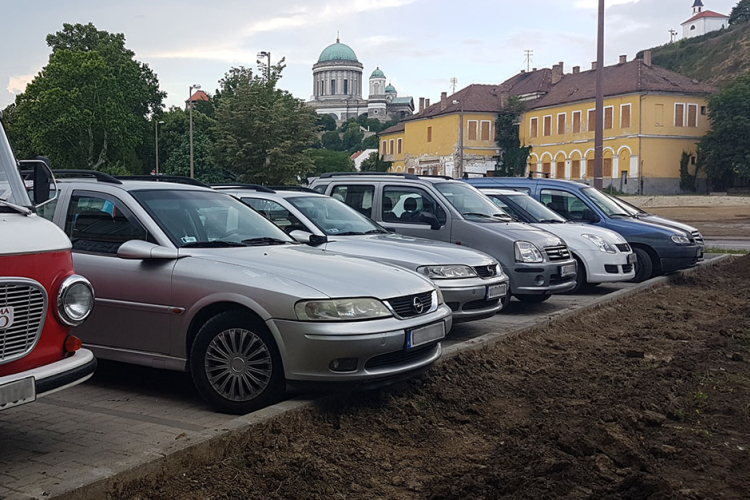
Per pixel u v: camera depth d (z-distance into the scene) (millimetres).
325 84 194750
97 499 3893
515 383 6762
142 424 5352
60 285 4562
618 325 10109
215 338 5664
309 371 5363
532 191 15070
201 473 4352
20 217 4672
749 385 6590
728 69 114625
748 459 4730
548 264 10523
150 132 75375
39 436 5035
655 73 72688
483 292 8406
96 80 64500
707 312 11266
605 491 4164
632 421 5418
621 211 14938
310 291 5465
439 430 5395
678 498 3971
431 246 8828
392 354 5656
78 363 4602
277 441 4816
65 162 64625
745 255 17906
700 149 70812
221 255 6062
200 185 7738
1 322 4203
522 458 4719
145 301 6027
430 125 91312
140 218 6344
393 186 11219
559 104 78438
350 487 4324
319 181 11969
